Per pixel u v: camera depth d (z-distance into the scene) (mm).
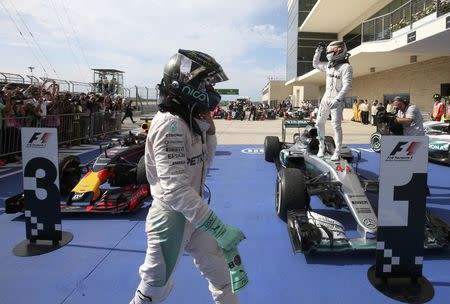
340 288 3270
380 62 20234
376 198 6020
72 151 11305
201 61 1847
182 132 1830
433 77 18406
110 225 4801
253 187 6879
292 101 56938
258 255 3938
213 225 1771
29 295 3174
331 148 6004
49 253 3965
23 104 9820
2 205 5762
